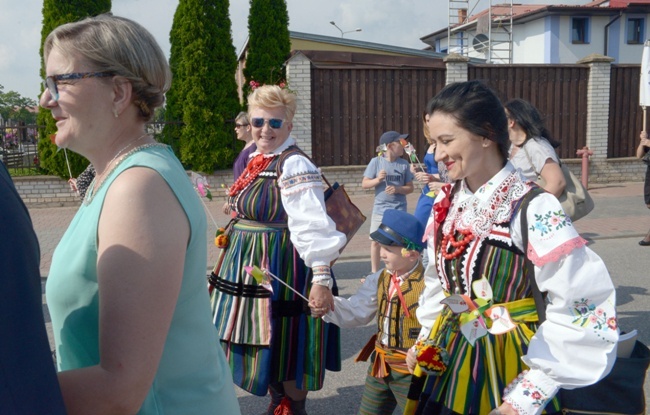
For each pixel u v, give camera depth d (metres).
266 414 3.43
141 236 1.29
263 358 3.03
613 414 1.91
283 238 3.07
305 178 2.94
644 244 8.07
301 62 12.42
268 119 3.07
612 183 13.89
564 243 1.76
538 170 3.58
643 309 5.52
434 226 2.09
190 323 1.50
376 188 6.52
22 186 11.94
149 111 1.49
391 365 2.84
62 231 9.50
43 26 12.00
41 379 1.06
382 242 2.80
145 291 1.27
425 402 2.08
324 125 12.80
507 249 1.88
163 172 1.38
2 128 12.36
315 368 3.10
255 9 13.08
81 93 1.38
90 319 1.38
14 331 1.03
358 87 12.83
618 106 14.01
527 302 1.91
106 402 1.25
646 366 1.92
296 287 3.08
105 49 1.36
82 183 3.81
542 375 1.79
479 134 1.86
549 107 13.66
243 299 3.05
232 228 3.21
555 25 28.06
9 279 1.03
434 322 2.17
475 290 1.94
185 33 12.28
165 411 1.48
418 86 13.05
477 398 1.91
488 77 13.30
